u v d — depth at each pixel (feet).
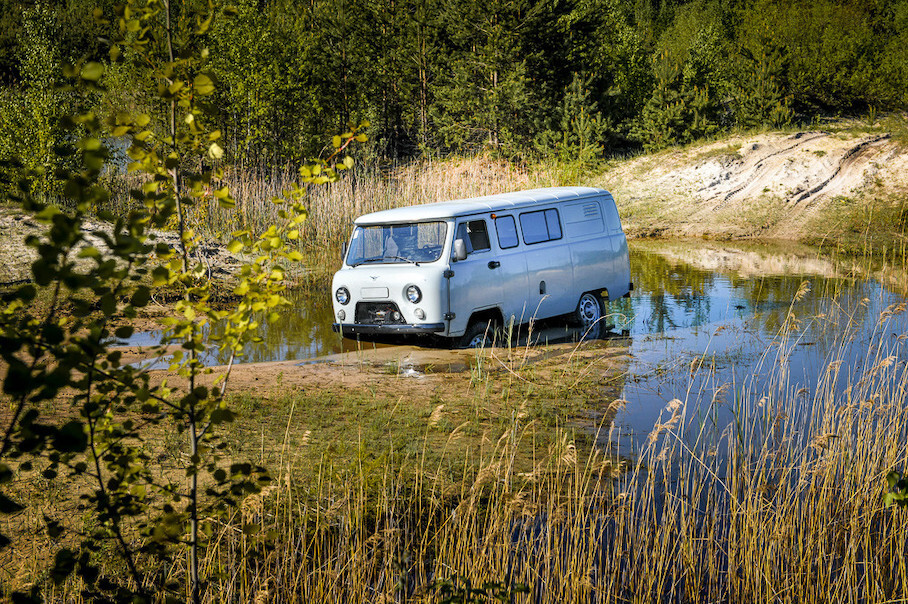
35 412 6.50
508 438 19.98
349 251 33.96
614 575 14.37
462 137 110.32
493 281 32.91
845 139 84.23
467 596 10.39
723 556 15.30
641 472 18.85
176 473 17.19
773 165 81.97
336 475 17.24
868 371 24.49
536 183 79.71
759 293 43.21
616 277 38.81
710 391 25.53
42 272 6.21
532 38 108.47
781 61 127.65
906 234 62.23
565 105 102.78
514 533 15.84
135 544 12.92
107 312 6.63
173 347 30.14
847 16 136.77
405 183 69.31
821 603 14.08
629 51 123.95
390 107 131.75
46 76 59.88
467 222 32.30
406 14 123.95
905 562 14.80
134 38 8.41
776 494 16.66
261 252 9.63
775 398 24.32
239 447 19.42
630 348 32.07
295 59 106.42
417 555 14.67
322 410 23.39
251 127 94.12
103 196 6.48
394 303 31.76
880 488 16.55
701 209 77.71
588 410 23.93
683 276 50.24
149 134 8.48
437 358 30.91
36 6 69.56
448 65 119.34
